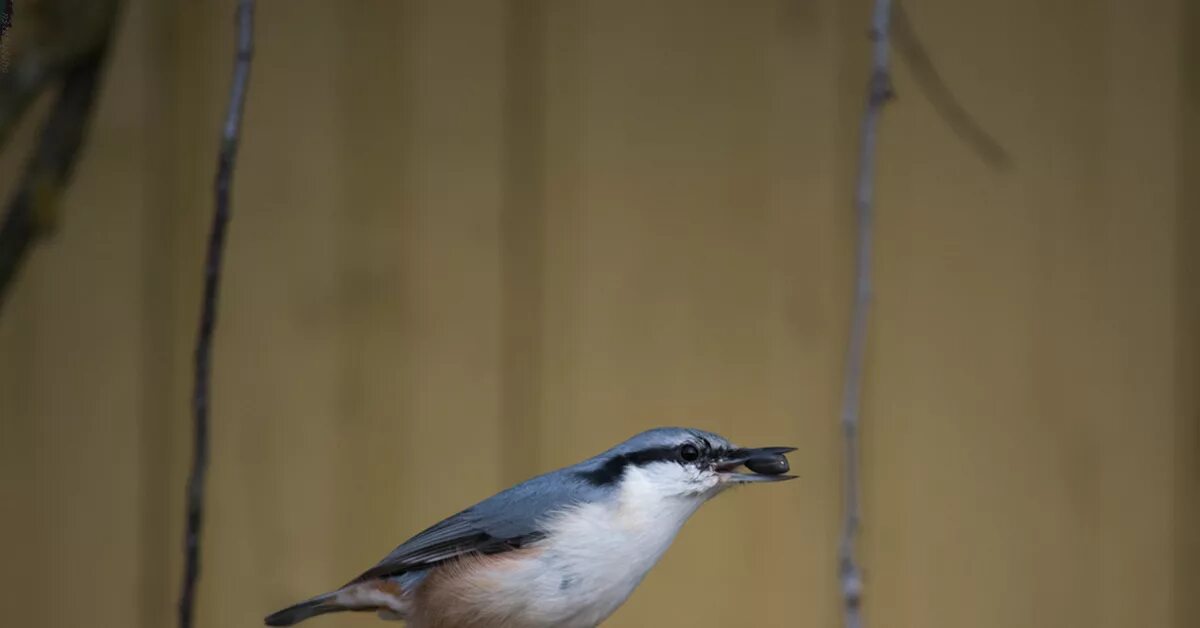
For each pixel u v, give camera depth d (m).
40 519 8.13
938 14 9.02
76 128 6.33
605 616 6.36
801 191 8.86
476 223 8.68
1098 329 9.03
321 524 8.44
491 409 8.62
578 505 6.23
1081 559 8.96
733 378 8.77
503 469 8.63
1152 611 8.94
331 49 8.55
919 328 8.90
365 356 8.53
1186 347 9.06
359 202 8.56
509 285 8.69
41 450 8.15
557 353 8.71
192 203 8.36
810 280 8.84
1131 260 9.07
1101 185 9.05
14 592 8.07
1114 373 9.04
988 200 8.97
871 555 8.80
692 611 8.62
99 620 8.17
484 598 6.19
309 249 8.49
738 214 8.83
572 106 8.78
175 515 8.29
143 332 8.30
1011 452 8.95
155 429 8.30
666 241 8.80
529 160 8.74
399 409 8.55
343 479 8.47
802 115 8.87
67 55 6.25
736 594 8.66
